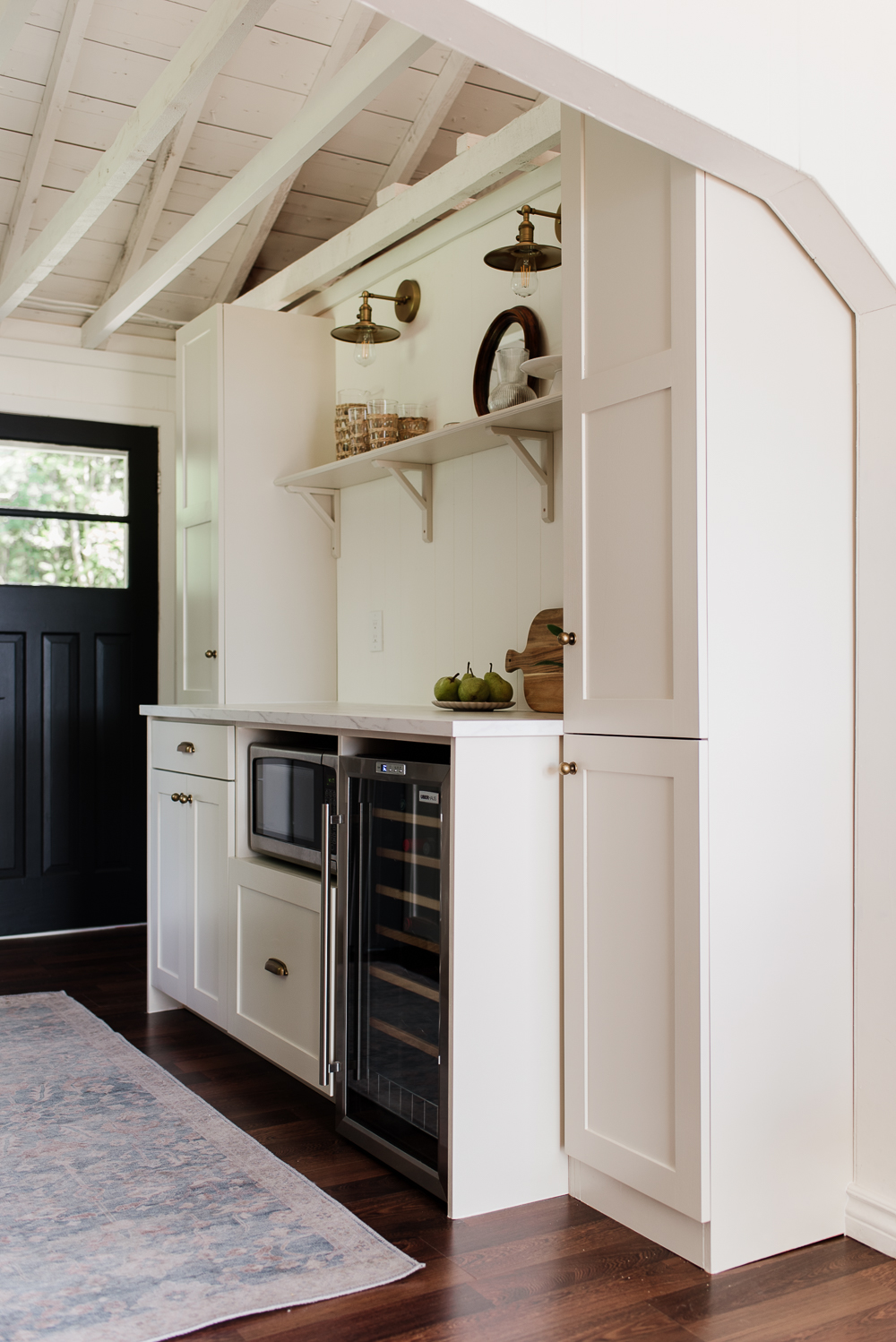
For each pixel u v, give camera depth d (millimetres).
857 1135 2047
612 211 2057
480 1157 2092
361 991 2389
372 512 3629
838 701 2035
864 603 2043
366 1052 2369
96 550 4609
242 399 3719
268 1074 2834
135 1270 1839
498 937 2111
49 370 4469
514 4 1426
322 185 4035
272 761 2828
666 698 1949
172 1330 1666
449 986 2068
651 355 1969
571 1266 1890
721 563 1893
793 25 1775
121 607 4621
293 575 3787
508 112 3893
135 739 4652
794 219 1937
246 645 3707
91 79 3525
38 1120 2488
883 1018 2008
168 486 4695
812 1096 1994
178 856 3275
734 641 1906
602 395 2066
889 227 1925
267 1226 2000
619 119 1644
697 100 1644
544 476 2783
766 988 1937
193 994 3160
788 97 1772
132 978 3799
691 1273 1872
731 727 1901
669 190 1934
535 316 2844
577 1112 2135
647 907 1978
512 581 2971
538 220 2859
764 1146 1931
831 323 2025
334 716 2436
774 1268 1900
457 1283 1827
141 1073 2809
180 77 2564
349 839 2432
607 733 2064
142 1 3318
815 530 2006
